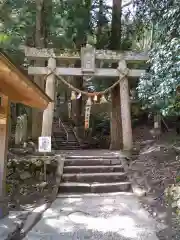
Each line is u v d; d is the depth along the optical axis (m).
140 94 6.00
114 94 10.40
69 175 6.20
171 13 4.73
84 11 9.89
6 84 3.39
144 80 5.86
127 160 7.13
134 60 8.52
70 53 8.30
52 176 6.16
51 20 10.18
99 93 8.54
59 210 4.63
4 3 8.66
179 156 6.74
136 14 7.30
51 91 8.12
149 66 7.79
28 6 9.75
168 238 3.46
